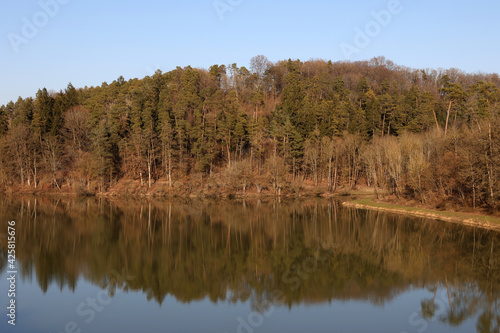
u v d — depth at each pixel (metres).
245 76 153.12
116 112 102.12
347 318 26.06
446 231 51.28
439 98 141.62
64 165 100.38
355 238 49.47
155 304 28.66
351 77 159.88
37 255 41.06
